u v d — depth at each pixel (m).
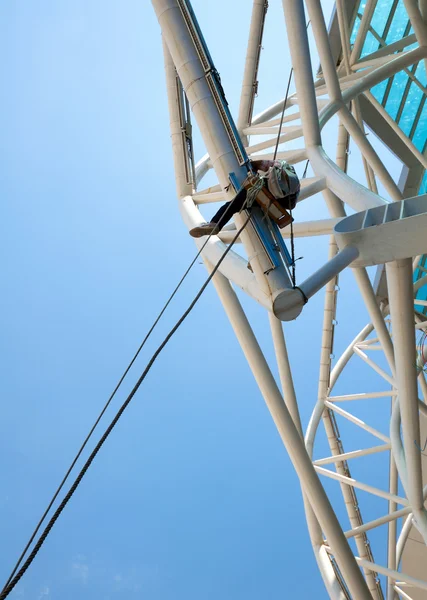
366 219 8.43
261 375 13.63
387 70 17.20
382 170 17.91
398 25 24.09
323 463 24.27
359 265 8.73
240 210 8.18
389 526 27.98
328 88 16.30
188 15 8.70
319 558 21.36
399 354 10.05
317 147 13.66
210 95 8.64
